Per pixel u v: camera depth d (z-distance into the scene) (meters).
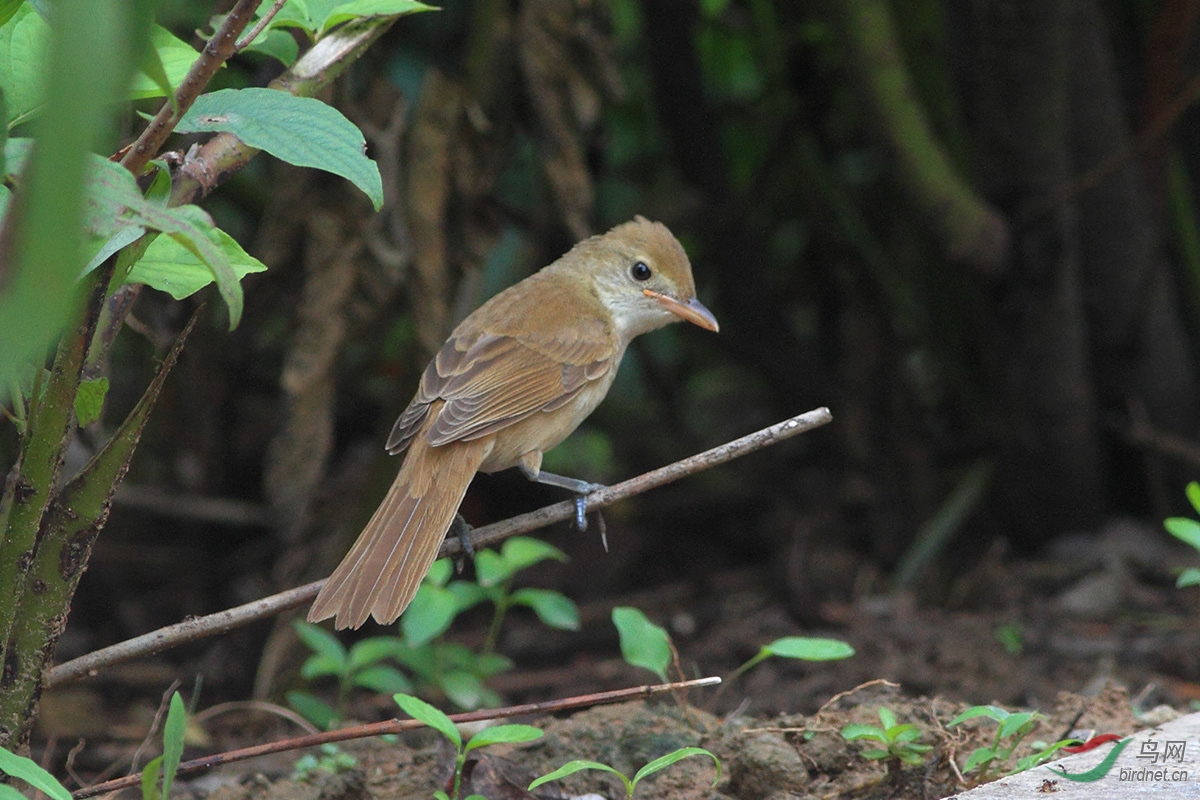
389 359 14.20
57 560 5.00
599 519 6.59
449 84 10.15
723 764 6.31
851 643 10.59
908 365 13.51
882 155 11.43
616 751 6.54
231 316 3.81
